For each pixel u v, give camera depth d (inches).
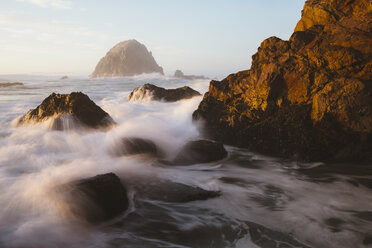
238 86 333.1
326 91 256.1
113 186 161.2
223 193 193.8
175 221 155.0
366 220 158.1
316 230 147.8
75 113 313.6
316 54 272.4
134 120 360.8
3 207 151.1
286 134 271.1
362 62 250.5
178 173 228.8
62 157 245.3
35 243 126.7
